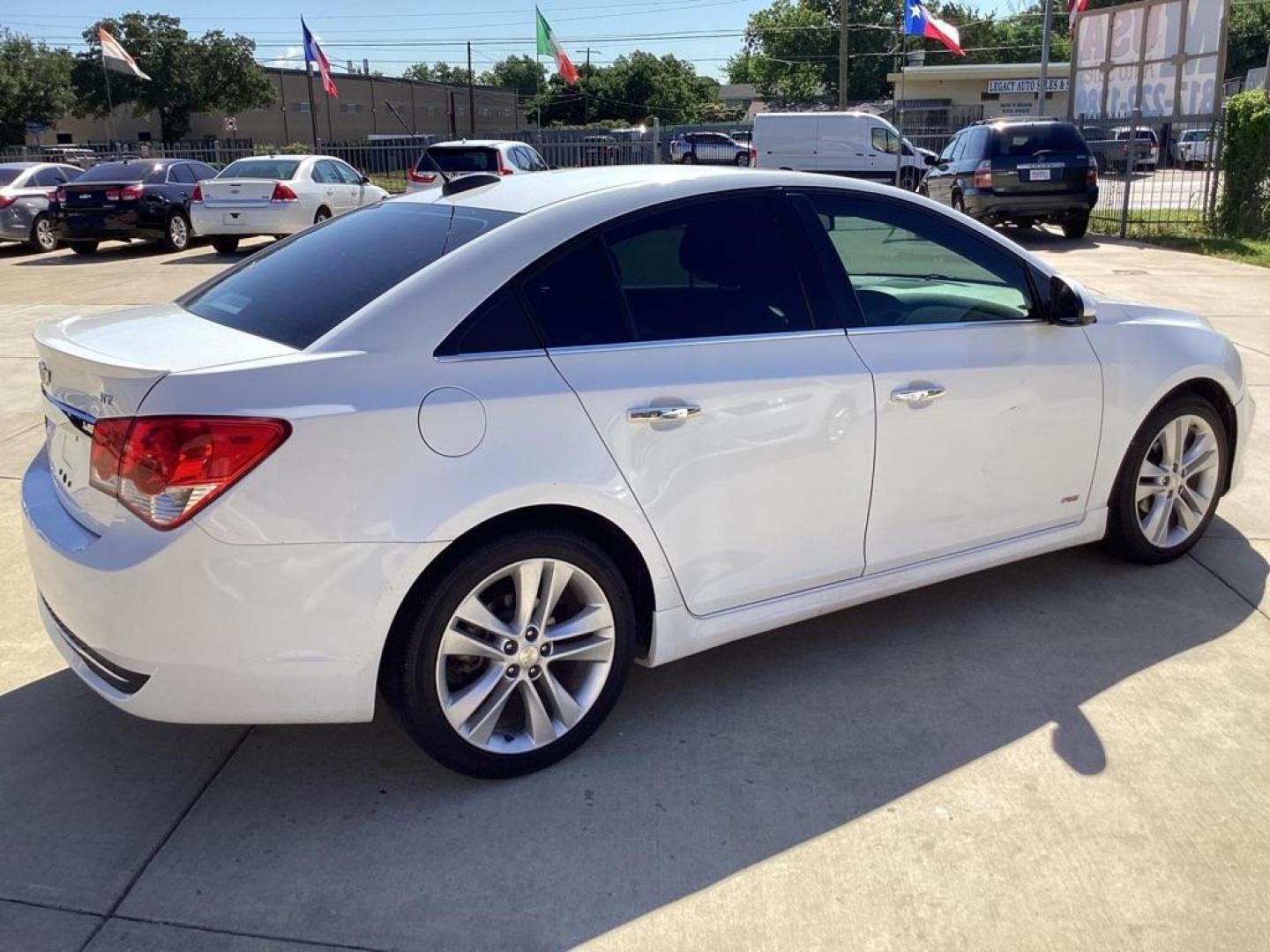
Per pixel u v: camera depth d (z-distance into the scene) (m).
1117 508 4.28
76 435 2.92
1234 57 66.69
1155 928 2.48
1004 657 3.75
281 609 2.64
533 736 3.06
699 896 2.61
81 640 2.79
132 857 2.76
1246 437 4.61
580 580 3.04
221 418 2.57
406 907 2.58
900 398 3.47
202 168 19.22
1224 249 14.77
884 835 2.82
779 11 75.06
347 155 32.91
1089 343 3.98
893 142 26.95
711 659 3.78
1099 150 23.22
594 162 33.53
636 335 3.11
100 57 56.94
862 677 3.63
